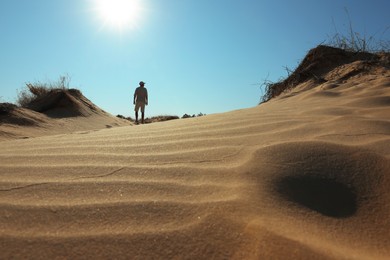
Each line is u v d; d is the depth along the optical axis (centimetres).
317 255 94
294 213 119
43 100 1101
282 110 305
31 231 107
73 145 215
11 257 95
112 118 1208
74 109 1099
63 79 1249
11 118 811
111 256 95
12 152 201
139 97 1091
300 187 139
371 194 136
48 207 122
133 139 225
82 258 95
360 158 159
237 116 285
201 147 193
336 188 139
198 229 106
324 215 121
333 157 162
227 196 128
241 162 162
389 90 345
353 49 654
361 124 217
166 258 95
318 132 207
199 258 95
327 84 489
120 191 135
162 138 222
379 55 596
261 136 208
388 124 213
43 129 812
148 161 173
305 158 162
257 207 120
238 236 102
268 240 99
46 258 95
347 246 103
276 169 152
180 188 137
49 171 162
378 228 115
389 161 155
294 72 688
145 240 102
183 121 292
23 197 131
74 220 113
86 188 139
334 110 278
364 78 485
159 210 119
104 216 115
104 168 164
